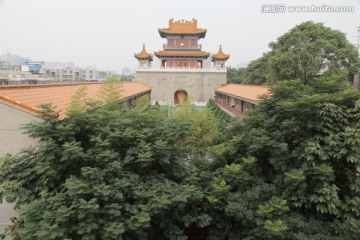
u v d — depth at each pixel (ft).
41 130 33.71
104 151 33.09
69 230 29.63
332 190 33.73
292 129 38.27
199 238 47.09
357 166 34.63
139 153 34.68
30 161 35.45
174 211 37.63
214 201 36.19
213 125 71.77
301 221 34.55
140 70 233.35
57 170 33.50
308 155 35.37
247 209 35.99
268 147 39.19
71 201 31.37
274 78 136.26
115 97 48.73
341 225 34.14
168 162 36.19
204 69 233.76
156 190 34.53
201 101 236.02
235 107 136.05
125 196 34.32
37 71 392.06
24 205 31.12
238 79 293.84
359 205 34.22
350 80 158.51
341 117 35.96
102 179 32.09
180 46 243.40
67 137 34.32
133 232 34.24
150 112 43.21
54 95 56.65
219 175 40.19
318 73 134.92
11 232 34.32
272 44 146.72
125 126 38.24
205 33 243.81
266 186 37.60
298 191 34.81
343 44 128.47
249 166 39.58
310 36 128.88
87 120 35.83
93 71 565.12
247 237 35.45
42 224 28.25
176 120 43.27
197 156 48.83
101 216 31.81
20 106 39.60
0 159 34.01
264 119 42.88
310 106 37.06
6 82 175.11
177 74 234.99
